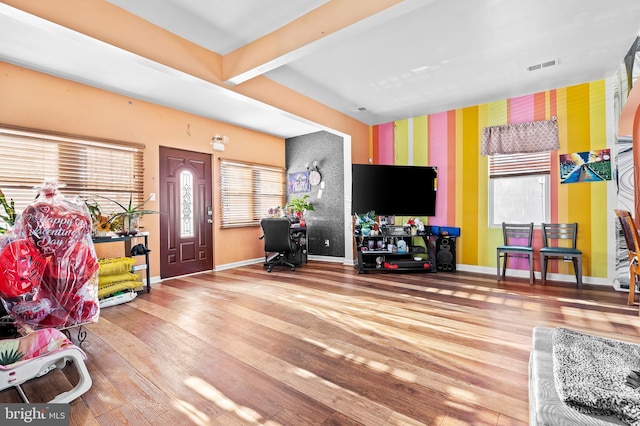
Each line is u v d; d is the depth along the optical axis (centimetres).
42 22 206
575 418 86
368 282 414
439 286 388
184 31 279
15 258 170
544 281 388
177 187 460
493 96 440
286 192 652
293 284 406
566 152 407
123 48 244
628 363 107
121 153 392
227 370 188
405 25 272
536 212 434
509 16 260
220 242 520
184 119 466
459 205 490
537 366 114
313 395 161
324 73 367
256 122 530
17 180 310
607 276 384
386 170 492
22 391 154
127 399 160
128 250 375
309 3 246
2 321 215
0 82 301
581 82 393
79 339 222
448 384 170
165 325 262
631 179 350
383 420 141
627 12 254
